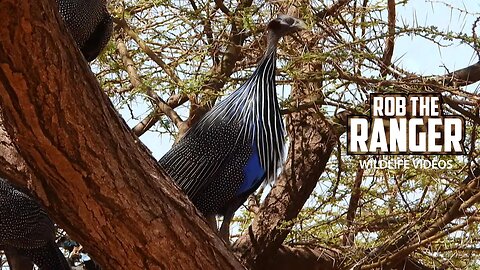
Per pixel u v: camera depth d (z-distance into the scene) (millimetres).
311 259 6148
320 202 6098
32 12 2635
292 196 6117
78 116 2949
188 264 3475
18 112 2865
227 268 3598
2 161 3277
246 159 4973
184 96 6055
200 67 6055
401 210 5555
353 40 5535
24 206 4082
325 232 5953
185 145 4980
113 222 3264
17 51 2689
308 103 5598
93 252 3402
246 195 5066
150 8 6070
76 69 2875
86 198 3178
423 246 5402
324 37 5379
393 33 5297
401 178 5773
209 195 4965
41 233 4148
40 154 3023
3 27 2627
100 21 4164
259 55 5957
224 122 4992
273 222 6062
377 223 5625
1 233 4094
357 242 5602
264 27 5750
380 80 5328
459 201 5273
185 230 3459
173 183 3494
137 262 3393
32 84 2789
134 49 6004
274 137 5055
